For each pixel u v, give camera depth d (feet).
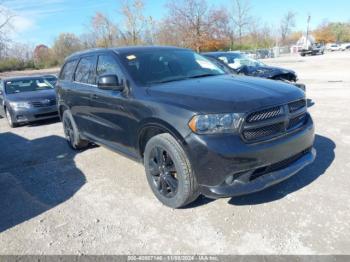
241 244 9.26
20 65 158.10
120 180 14.62
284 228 9.77
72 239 10.26
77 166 17.06
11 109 29.35
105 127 14.85
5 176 16.57
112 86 12.80
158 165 11.69
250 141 9.76
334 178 12.64
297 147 10.84
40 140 23.89
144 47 15.48
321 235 9.29
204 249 9.21
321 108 25.98
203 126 9.71
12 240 10.52
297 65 83.76
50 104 30.04
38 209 12.55
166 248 9.41
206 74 14.23
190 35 110.52
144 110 11.59
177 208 11.45
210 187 9.96
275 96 10.55
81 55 17.89
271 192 11.94
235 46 148.05
